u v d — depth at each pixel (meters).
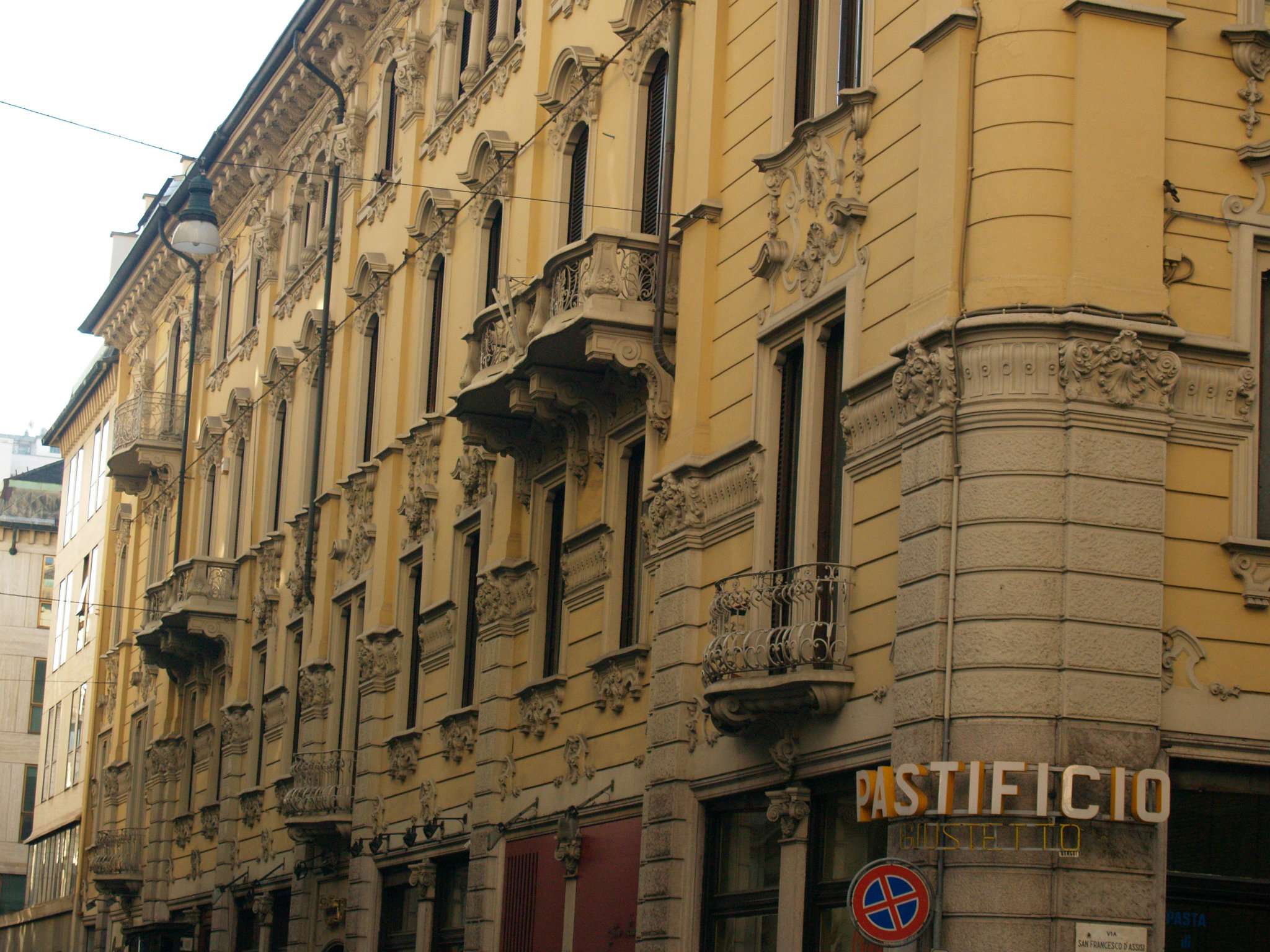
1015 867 17.44
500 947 28.95
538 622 29.52
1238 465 18.86
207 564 47.94
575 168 30.59
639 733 25.44
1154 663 18.08
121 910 57.97
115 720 62.53
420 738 34.00
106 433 69.88
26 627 100.62
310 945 38.25
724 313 24.41
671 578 24.30
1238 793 18.52
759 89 24.28
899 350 19.31
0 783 98.56
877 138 21.19
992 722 17.78
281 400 46.44
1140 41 18.98
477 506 32.28
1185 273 19.02
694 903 23.19
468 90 35.22
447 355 34.94
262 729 45.25
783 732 21.23
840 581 20.50
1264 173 19.47
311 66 42.81
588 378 27.75
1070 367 18.16
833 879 20.58
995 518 18.16
